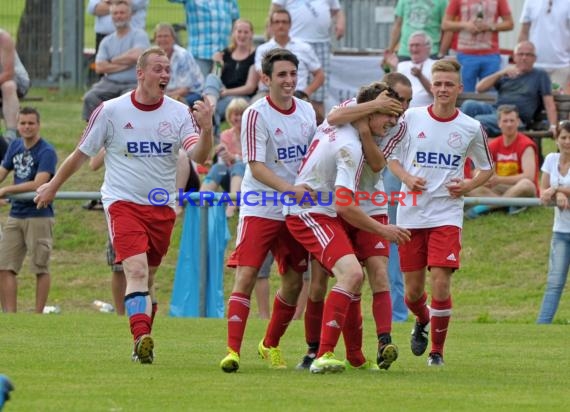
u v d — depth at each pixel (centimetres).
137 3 4491
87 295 3581
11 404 1620
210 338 2511
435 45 4350
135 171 2145
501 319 3253
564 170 3086
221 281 3105
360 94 2008
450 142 2217
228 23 4534
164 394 1734
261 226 2039
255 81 4128
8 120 4025
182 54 4106
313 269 2092
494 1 4216
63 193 3148
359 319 2083
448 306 2183
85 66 5647
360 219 1955
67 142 4550
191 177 3212
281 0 4284
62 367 2009
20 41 5625
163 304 3500
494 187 3797
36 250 3148
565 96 4053
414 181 2192
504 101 4050
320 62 4300
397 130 2189
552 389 1853
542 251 3666
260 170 2009
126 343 2370
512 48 4962
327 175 1981
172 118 2155
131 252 2114
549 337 2620
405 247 2253
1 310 3198
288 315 2119
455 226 2208
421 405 1672
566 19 4291
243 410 1608
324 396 1739
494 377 1991
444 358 2267
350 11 5388
